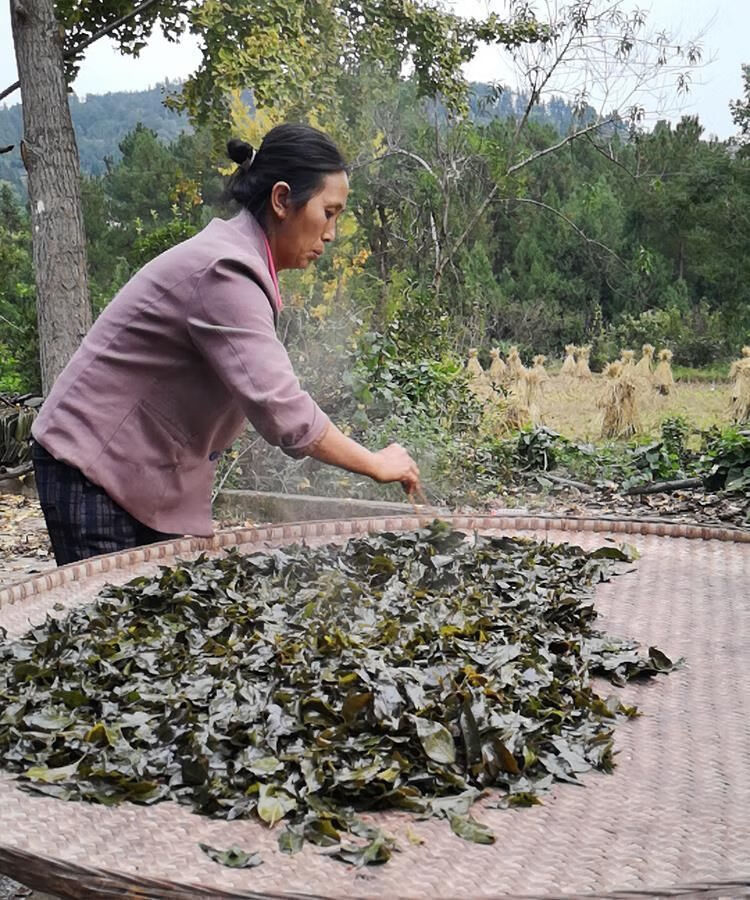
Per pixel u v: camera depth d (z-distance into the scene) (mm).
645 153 21219
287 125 2248
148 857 1200
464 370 9648
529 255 23266
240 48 8031
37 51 6590
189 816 1308
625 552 2527
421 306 9516
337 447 2113
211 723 1484
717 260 23531
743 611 2152
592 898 1062
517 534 2648
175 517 2496
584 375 14750
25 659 1781
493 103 14711
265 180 2217
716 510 6613
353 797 1343
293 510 6270
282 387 2082
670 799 1349
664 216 23594
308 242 2264
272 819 1277
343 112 10469
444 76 11258
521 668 1716
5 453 7156
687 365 22375
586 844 1232
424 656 1720
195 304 2178
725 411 13695
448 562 2191
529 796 1350
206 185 17125
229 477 6691
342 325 7953
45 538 5906
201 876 1158
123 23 7727
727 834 1239
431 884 1143
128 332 2303
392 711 1492
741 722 1609
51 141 6645
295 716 1496
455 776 1383
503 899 1056
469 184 16016
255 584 2137
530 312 22016
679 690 1749
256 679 1641
